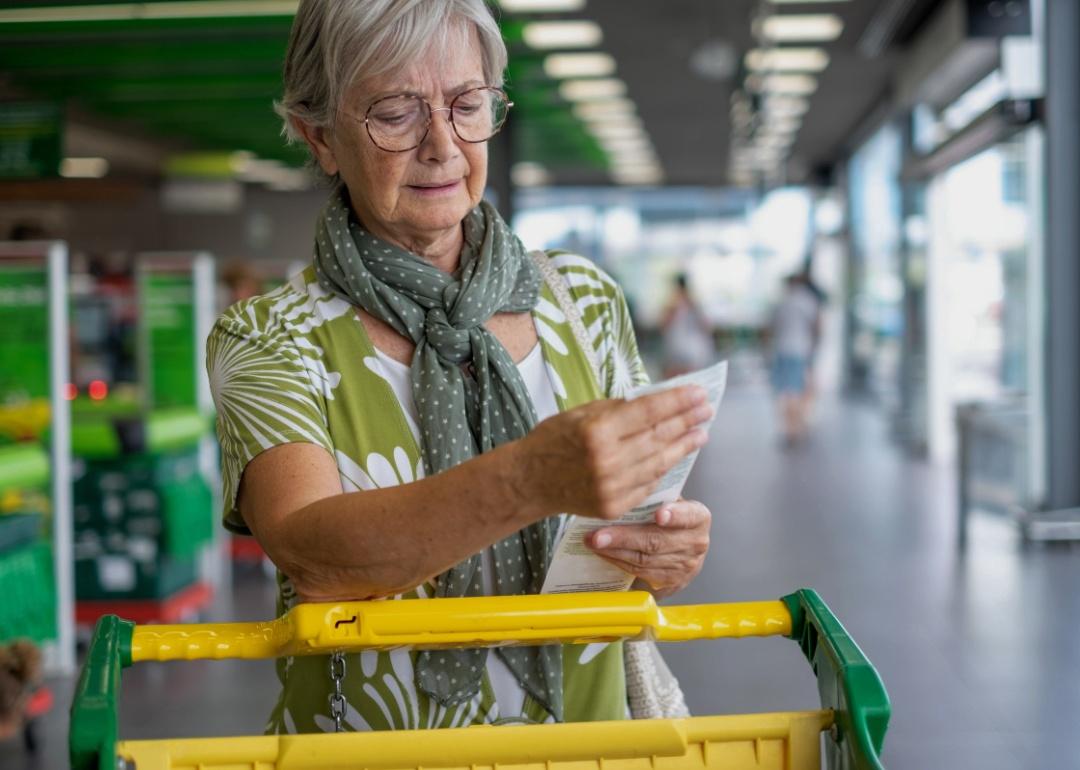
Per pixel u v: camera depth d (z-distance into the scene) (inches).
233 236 923.4
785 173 978.1
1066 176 311.9
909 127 561.0
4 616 194.5
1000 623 230.5
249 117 647.1
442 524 51.0
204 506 278.7
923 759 162.1
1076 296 312.5
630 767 54.7
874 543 315.6
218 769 52.9
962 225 475.5
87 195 711.1
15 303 217.0
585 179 1117.1
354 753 53.2
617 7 466.3
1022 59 319.6
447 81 59.7
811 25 502.3
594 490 48.1
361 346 63.1
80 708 49.6
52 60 469.1
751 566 288.7
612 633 57.1
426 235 62.9
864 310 804.0
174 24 407.8
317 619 55.1
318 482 58.5
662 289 1161.4
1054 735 169.8
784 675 201.2
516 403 62.5
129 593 259.4
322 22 59.9
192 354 294.2
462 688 61.7
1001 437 315.0
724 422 697.6
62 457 217.2
